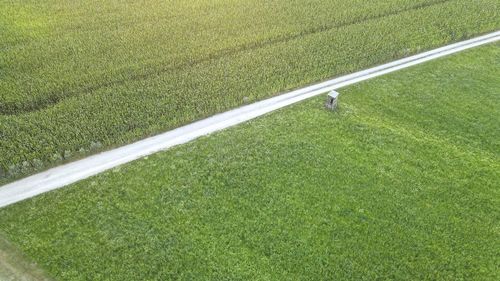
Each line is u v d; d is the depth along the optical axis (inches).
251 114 1352.1
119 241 979.9
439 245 1028.5
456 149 1286.9
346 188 1138.7
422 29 1825.8
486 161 1256.8
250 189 1114.7
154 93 1378.0
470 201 1136.2
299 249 992.9
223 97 1384.1
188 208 1059.3
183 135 1262.3
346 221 1059.9
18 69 1439.5
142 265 940.0
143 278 919.0
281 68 1526.8
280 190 1119.0
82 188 1089.4
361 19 1881.2
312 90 1471.5
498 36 1857.8
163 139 1246.3
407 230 1052.5
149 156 1188.5
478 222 1087.0
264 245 994.1
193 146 1225.4
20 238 972.6
